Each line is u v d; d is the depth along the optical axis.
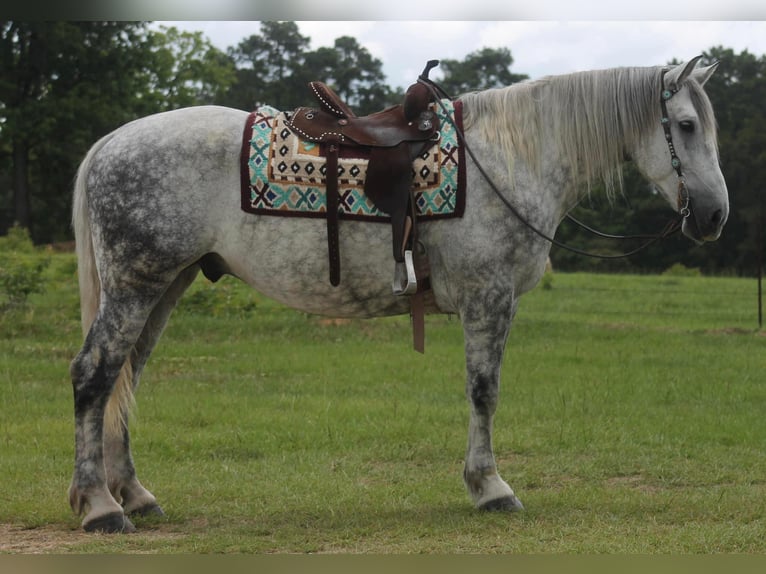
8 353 13.85
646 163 6.76
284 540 5.97
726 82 43.31
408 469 8.10
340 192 6.39
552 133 6.68
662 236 6.84
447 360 13.88
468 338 6.49
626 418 9.97
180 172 6.40
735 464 8.15
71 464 8.12
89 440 6.33
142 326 6.48
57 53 45.78
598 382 12.12
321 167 6.40
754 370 13.35
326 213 6.38
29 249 31.22
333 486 7.39
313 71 46.84
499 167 6.49
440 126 6.57
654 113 6.67
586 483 7.61
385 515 6.59
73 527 6.36
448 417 10.00
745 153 37.34
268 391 11.58
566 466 8.09
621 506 6.76
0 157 49.47
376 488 7.35
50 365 12.94
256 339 15.71
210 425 9.78
